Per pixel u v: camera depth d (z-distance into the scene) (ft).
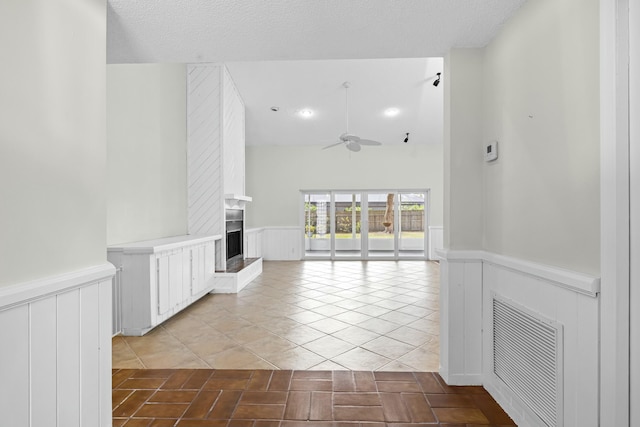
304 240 28.35
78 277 4.47
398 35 6.61
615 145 3.71
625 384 3.70
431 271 22.16
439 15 5.90
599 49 3.95
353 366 8.06
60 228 4.33
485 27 6.28
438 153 27.58
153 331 10.62
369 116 23.27
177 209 15.61
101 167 5.10
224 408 6.31
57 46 4.26
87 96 4.80
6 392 3.57
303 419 5.94
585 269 4.22
